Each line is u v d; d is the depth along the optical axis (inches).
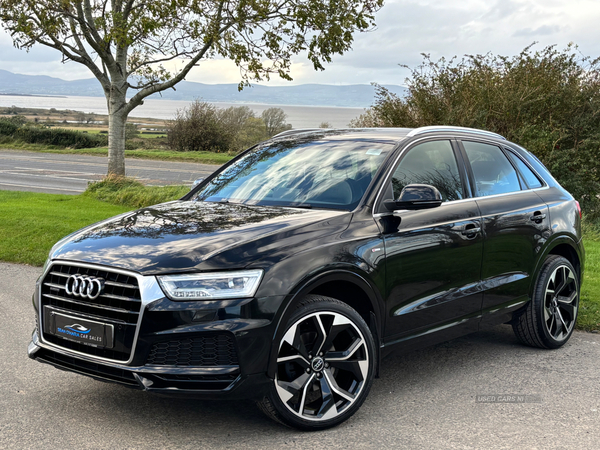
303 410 129.0
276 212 146.0
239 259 121.1
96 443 123.2
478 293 167.6
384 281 141.2
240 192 169.6
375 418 138.7
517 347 198.2
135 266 120.4
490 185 182.4
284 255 125.1
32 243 361.4
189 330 115.5
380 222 145.4
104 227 145.6
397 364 179.6
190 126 1713.8
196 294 116.8
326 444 124.4
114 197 617.0
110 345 120.4
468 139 184.5
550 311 194.1
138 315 117.1
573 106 539.8
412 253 147.9
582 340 207.0
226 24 598.5
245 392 119.5
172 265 119.1
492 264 172.7
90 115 5457.7
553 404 148.6
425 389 158.1
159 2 574.6
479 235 167.2
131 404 144.8
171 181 888.3
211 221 140.9
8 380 159.9
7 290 265.1
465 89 551.5
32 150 1717.5
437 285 155.8
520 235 182.4
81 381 160.4
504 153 195.5
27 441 123.7
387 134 174.4
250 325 117.8
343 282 138.9
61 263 130.9
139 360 117.3
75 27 649.0
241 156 195.5
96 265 125.3
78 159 1389.0
